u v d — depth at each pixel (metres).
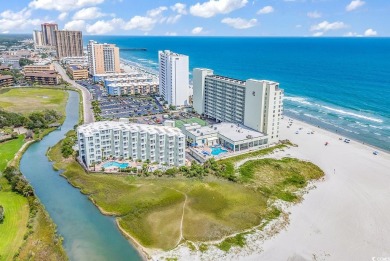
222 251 98.44
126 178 143.00
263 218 114.62
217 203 123.31
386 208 120.38
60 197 130.88
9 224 110.62
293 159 163.12
